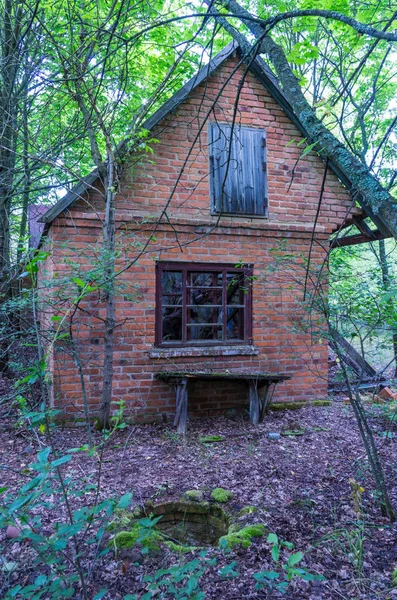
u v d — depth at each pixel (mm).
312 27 4207
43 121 6996
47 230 6129
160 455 4812
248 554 2924
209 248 6352
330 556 2914
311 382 6910
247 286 6574
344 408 6711
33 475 4074
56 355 5496
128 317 5906
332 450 5031
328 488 4012
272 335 6688
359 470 4254
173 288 6504
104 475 4215
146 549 2463
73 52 4785
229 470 4426
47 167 7297
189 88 6023
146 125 5754
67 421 5566
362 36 3848
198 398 6316
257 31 2711
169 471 4375
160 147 6121
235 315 6844
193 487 4016
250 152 6621
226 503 3717
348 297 3914
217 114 6430
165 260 6105
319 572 2738
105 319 5527
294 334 6793
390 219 2002
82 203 5770
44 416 1867
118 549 2916
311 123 2406
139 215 5910
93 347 5711
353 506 3621
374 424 5949
